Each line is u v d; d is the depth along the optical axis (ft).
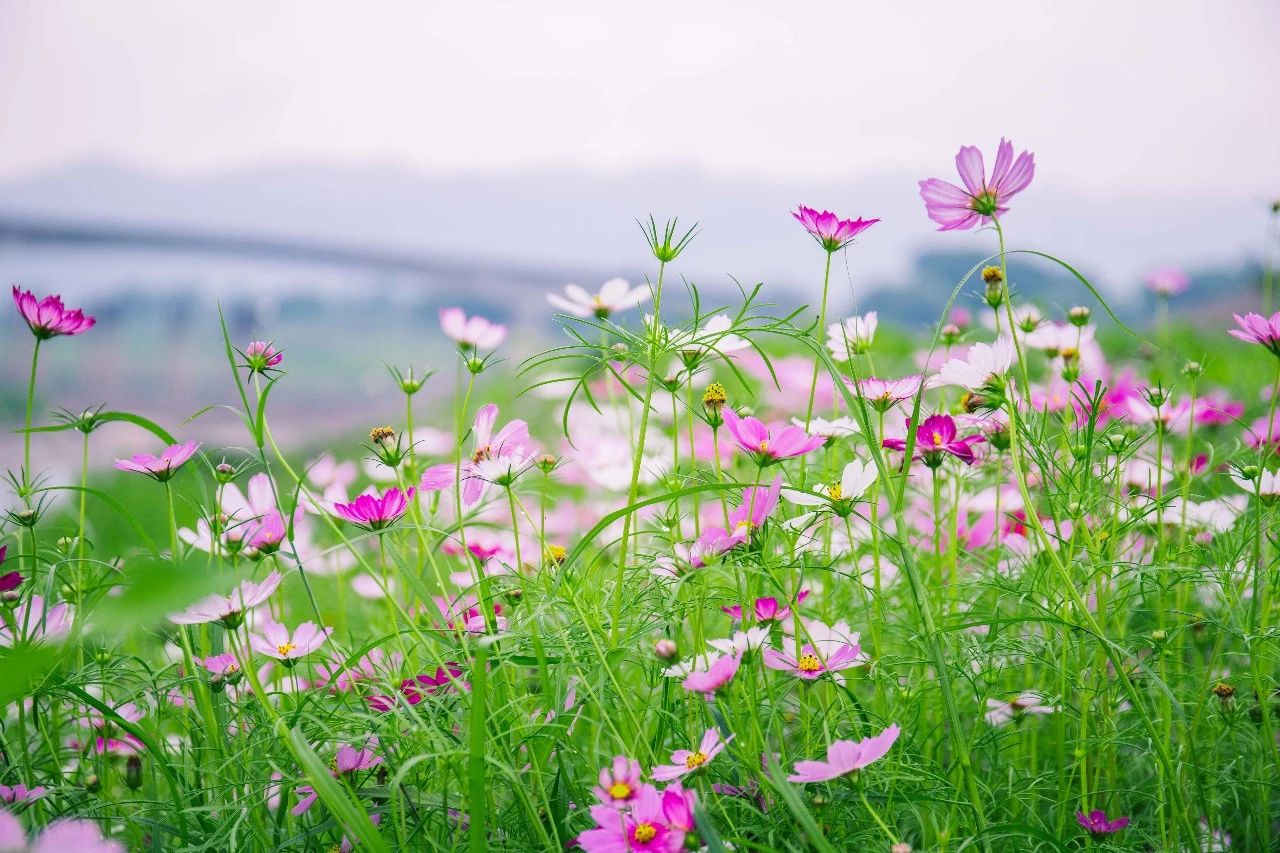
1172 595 4.52
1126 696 4.05
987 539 4.67
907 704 3.86
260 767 3.76
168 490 3.86
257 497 4.15
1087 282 3.40
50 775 3.89
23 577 3.94
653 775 3.28
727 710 3.49
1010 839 3.71
